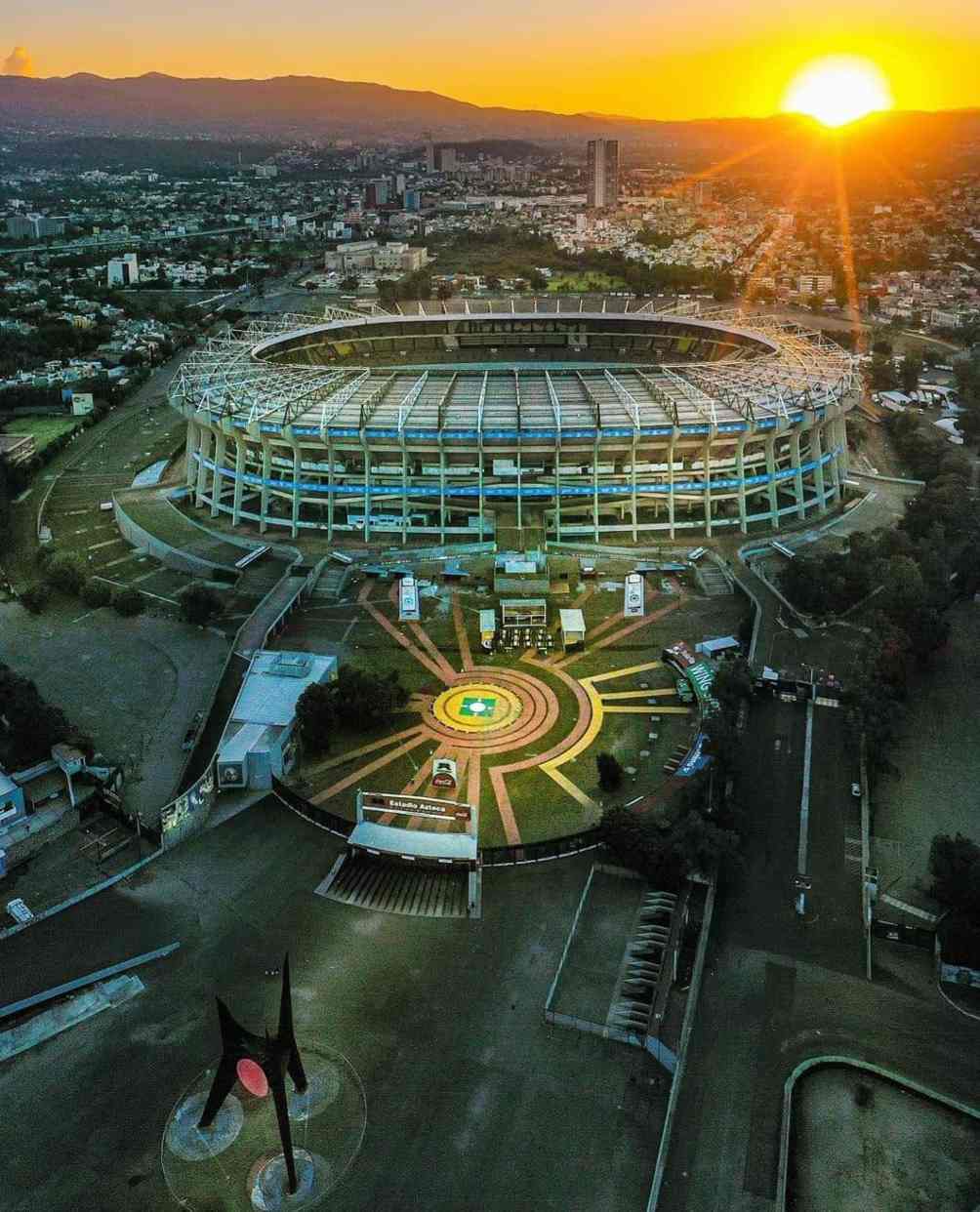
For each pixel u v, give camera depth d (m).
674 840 146.00
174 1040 124.31
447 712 193.38
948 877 140.38
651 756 178.88
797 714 189.25
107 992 131.50
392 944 138.88
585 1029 124.75
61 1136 112.56
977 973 131.50
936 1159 110.44
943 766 179.00
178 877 152.38
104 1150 111.06
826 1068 120.94
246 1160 109.69
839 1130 113.50
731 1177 107.75
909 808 167.62
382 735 186.62
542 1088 117.44
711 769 163.38
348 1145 110.88
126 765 182.12
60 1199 105.94
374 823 159.75
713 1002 129.25
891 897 148.38
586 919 142.88
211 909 145.88
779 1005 128.88
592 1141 111.38
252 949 138.38
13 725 179.00
